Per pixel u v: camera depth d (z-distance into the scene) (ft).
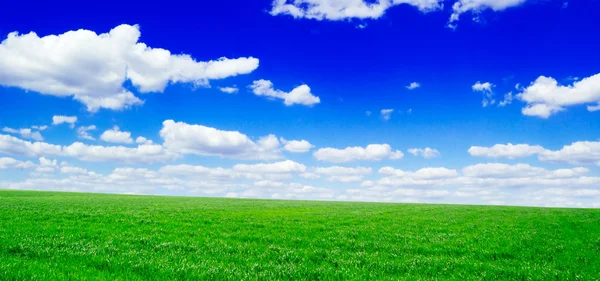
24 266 38.83
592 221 123.85
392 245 64.39
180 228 81.46
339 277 41.65
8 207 125.70
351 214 137.69
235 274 40.93
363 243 65.62
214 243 61.05
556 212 169.17
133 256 47.83
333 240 70.23
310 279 41.24
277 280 39.99
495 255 58.08
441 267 47.70
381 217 125.80
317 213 140.15
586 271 47.52
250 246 60.13
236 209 154.71
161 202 203.92
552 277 43.55
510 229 93.71
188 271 41.04
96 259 45.11
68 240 58.95
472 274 44.68
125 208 140.77
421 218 123.95
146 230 76.02
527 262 52.44
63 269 39.22
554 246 66.59
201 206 171.12
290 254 54.03
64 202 172.14
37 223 81.66
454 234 81.05
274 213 135.64
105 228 77.30
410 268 47.03
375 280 40.47
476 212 160.76
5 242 53.31
